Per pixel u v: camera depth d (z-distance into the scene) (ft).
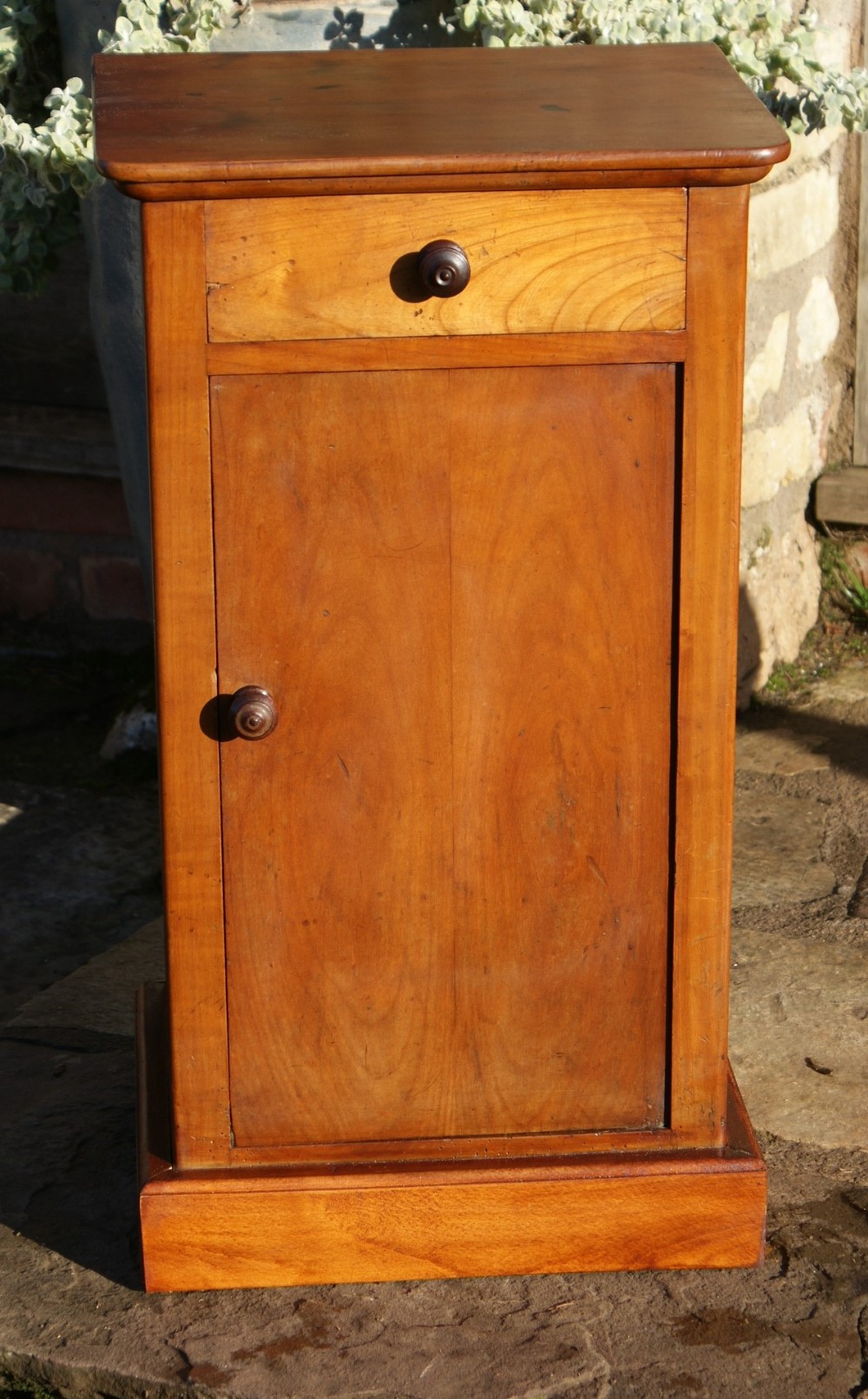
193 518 5.85
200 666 6.00
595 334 5.75
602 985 6.46
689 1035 6.50
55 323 13.37
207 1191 6.52
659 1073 6.59
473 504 5.91
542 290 5.69
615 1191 6.59
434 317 5.70
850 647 13.48
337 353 5.71
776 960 9.18
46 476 13.69
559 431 5.86
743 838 10.67
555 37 8.47
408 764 6.16
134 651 13.97
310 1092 6.52
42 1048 8.50
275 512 5.87
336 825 6.21
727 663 6.09
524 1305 6.59
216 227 5.54
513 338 5.74
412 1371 6.26
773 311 12.14
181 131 5.89
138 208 9.38
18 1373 6.42
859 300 12.95
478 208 5.57
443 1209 6.58
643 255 5.67
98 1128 7.76
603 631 6.07
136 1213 7.17
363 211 5.55
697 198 5.61
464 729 6.14
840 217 12.79
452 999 6.43
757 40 9.13
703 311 5.74
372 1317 6.53
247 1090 6.50
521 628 6.05
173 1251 6.59
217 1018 6.39
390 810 6.21
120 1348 6.40
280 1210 6.55
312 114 6.19
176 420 5.74
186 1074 6.45
